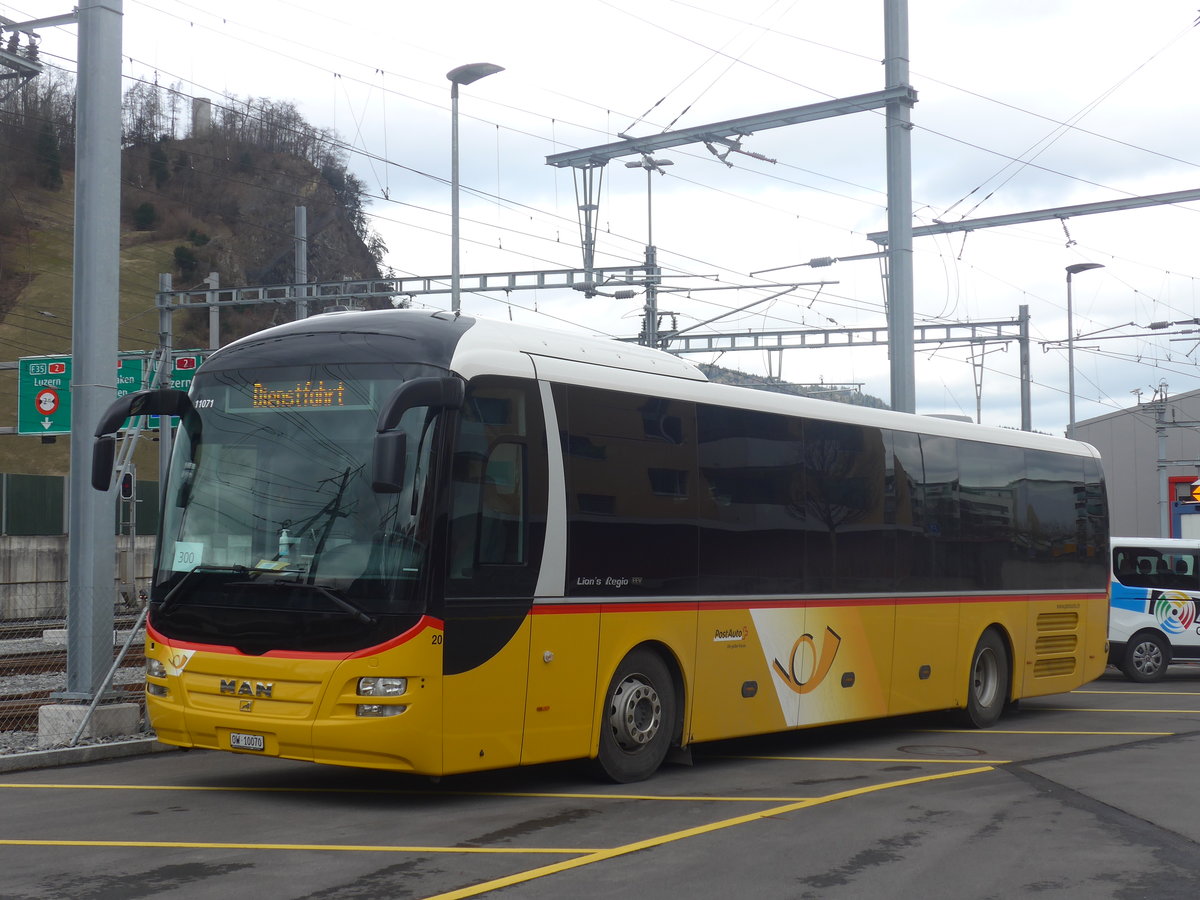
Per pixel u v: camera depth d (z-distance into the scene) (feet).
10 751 37.37
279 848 25.82
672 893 22.81
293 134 316.19
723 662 37.78
